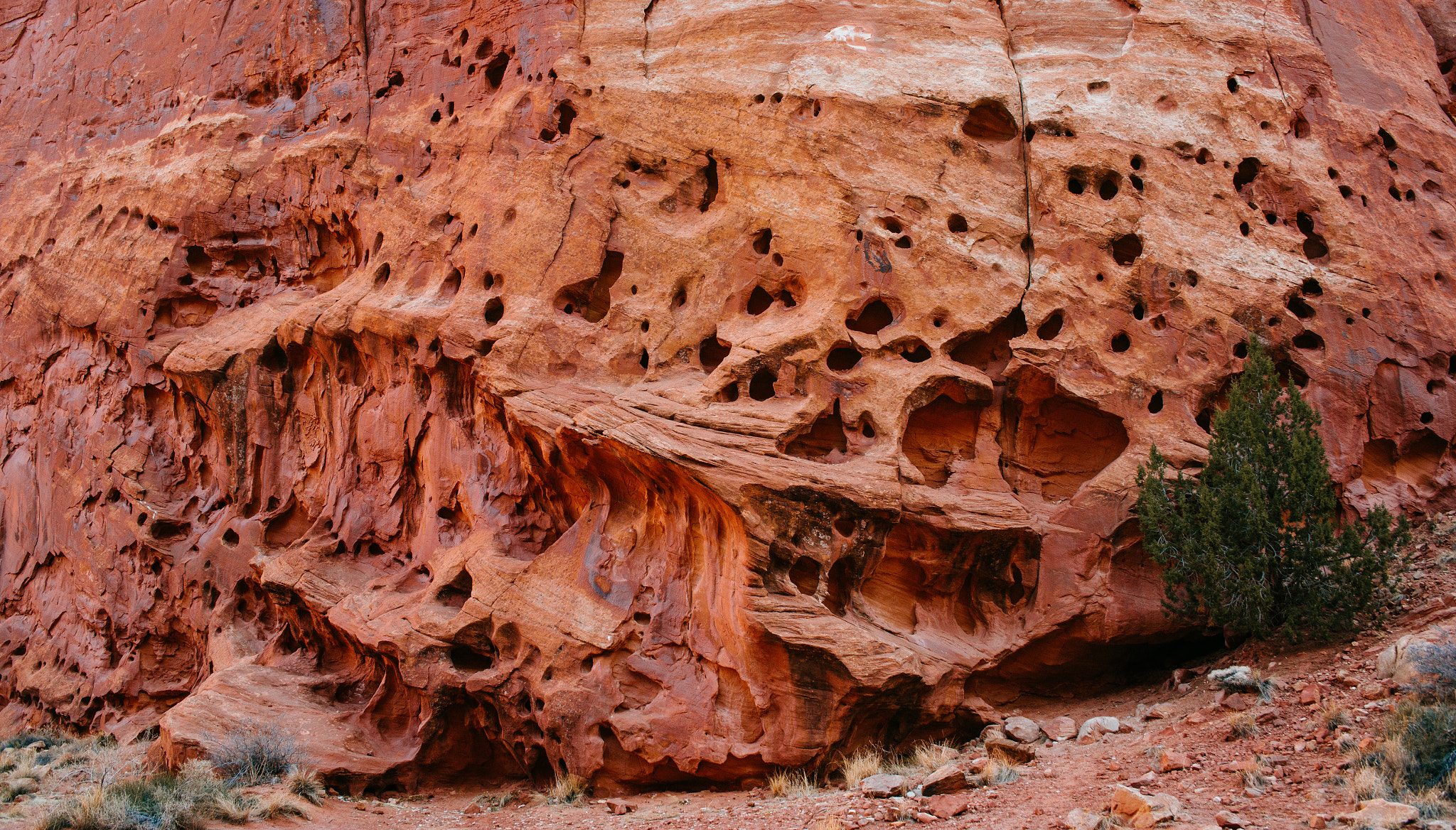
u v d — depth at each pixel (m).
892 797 9.38
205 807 10.09
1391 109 13.92
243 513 14.92
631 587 11.48
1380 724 8.38
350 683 12.87
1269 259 12.34
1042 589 11.35
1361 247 12.69
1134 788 8.47
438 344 13.23
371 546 13.77
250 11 17.12
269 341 14.91
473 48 14.64
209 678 12.89
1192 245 12.27
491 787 12.01
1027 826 8.09
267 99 16.77
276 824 10.19
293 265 15.71
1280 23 13.73
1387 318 12.48
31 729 16.14
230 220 16.05
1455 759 7.54
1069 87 12.90
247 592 14.69
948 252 12.05
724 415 11.29
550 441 11.78
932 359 11.70
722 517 11.05
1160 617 11.19
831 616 10.59
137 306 16.23
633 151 13.10
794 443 11.51
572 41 13.79
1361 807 7.25
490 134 13.80
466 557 12.36
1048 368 11.71
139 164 17.50
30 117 20.27
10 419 18.45
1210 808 7.85
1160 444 11.48
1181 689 10.66
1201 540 10.47
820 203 12.23
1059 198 12.34
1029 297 12.01
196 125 16.89
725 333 12.09
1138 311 12.12
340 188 15.17
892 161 12.38
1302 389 12.05
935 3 13.42
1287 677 9.73
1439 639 9.04
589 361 12.38
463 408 13.29
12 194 19.80
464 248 13.43
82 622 16.33
